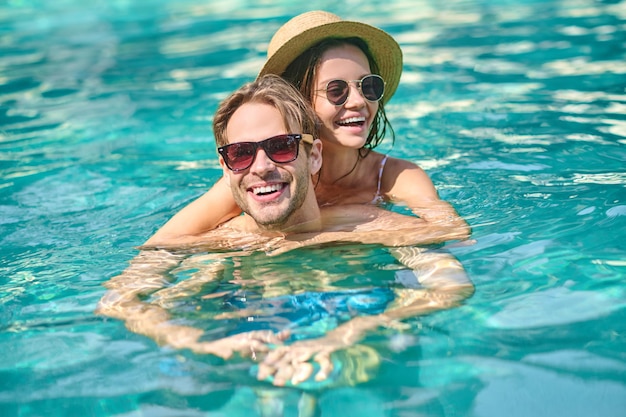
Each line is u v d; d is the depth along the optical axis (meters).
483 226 3.46
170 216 3.99
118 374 2.41
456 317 2.61
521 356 2.36
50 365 2.49
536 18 9.04
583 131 4.96
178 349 2.52
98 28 10.66
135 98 6.92
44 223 3.98
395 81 4.28
